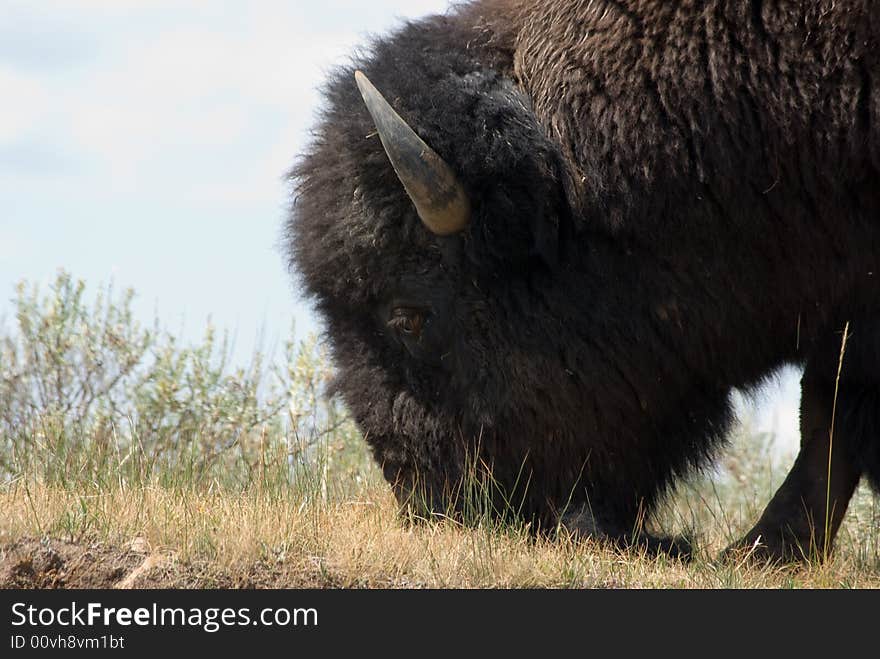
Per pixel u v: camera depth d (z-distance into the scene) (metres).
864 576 21.05
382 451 23.00
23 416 29.55
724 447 24.28
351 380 23.11
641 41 21.42
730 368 22.70
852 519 27.67
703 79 21.00
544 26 22.50
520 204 21.59
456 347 22.08
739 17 21.00
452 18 23.81
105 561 18.77
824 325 22.05
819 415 22.84
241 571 18.59
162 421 30.28
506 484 22.34
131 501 21.56
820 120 20.72
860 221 21.11
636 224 21.41
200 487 24.98
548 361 21.97
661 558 21.39
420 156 21.03
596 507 22.58
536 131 21.78
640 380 22.27
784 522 22.25
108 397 30.97
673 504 24.91
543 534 22.31
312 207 22.45
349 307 22.75
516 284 21.95
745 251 21.53
